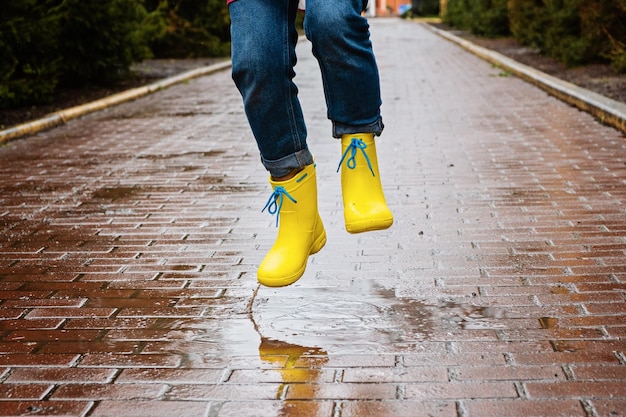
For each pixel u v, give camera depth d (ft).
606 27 39.86
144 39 50.42
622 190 16.55
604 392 7.73
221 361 8.78
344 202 7.73
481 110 29.25
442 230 13.87
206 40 61.82
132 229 14.70
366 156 7.57
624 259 11.96
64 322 10.12
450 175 18.47
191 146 24.02
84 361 8.91
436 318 9.84
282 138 7.72
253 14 7.20
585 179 17.67
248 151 22.91
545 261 11.98
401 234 13.66
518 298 10.44
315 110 30.86
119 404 7.86
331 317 10.00
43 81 32.42
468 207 15.46
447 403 7.62
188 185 18.48
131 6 40.40
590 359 8.49
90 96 36.35
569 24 44.24
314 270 11.88
